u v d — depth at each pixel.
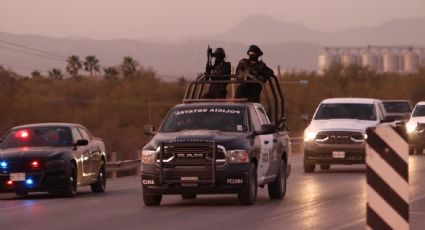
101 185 46.50
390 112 84.56
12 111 136.12
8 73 145.50
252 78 41.84
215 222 30.89
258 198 39.69
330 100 59.62
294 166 64.00
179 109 38.38
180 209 35.38
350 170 59.31
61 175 41.81
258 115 39.16
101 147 47.16
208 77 42.84
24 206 37.97
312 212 33.53
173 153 35.81
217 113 37.88
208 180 35.56
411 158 69.25
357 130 55.81
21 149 42.91
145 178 36.25
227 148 35.72
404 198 18.78
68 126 44.56
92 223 31.09
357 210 34.03
